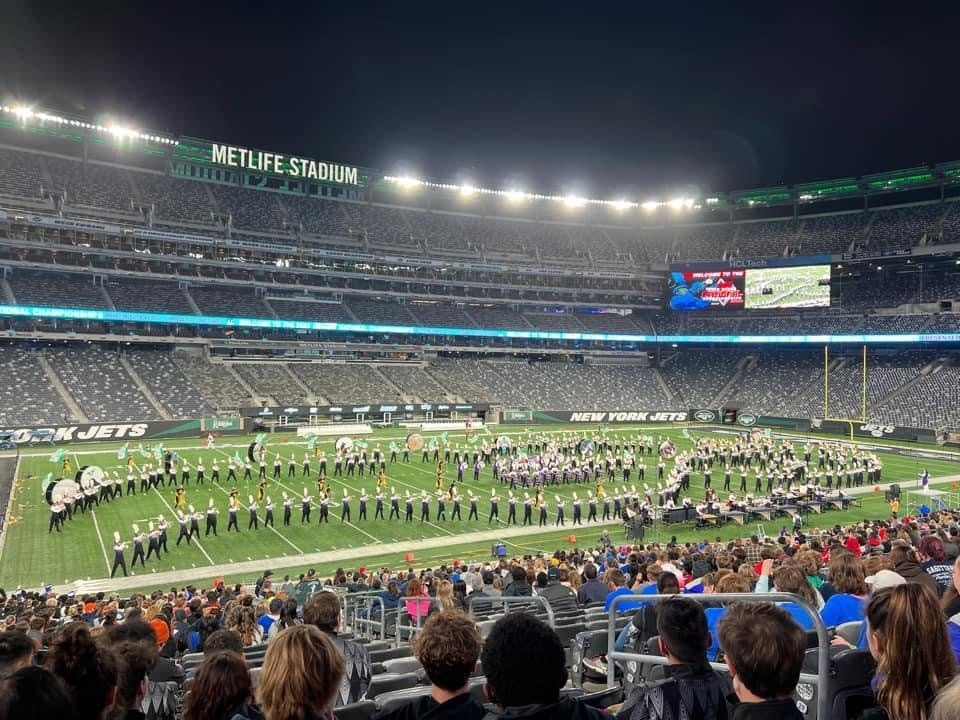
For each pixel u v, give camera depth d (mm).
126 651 4746
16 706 2732
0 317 60594
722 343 84062
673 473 42188
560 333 85062
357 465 47844
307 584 19891
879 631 3805
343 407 68500
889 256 73562
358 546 30484
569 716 3295
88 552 28297
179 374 65750
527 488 43062
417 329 78125
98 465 45594
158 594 19312
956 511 29766
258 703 3982
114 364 63938
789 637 3383
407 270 81062
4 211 59250
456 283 83062
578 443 54062
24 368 58875
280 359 74438
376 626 15484
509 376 82938
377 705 5363
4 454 49375
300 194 82688
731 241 88938
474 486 43312
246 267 72438
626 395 83750
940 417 64812
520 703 3252
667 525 35344
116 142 71562
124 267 67188
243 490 40031
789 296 77625
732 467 49875
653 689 4047
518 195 89125
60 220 61656
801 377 80250
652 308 92250
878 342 73062
